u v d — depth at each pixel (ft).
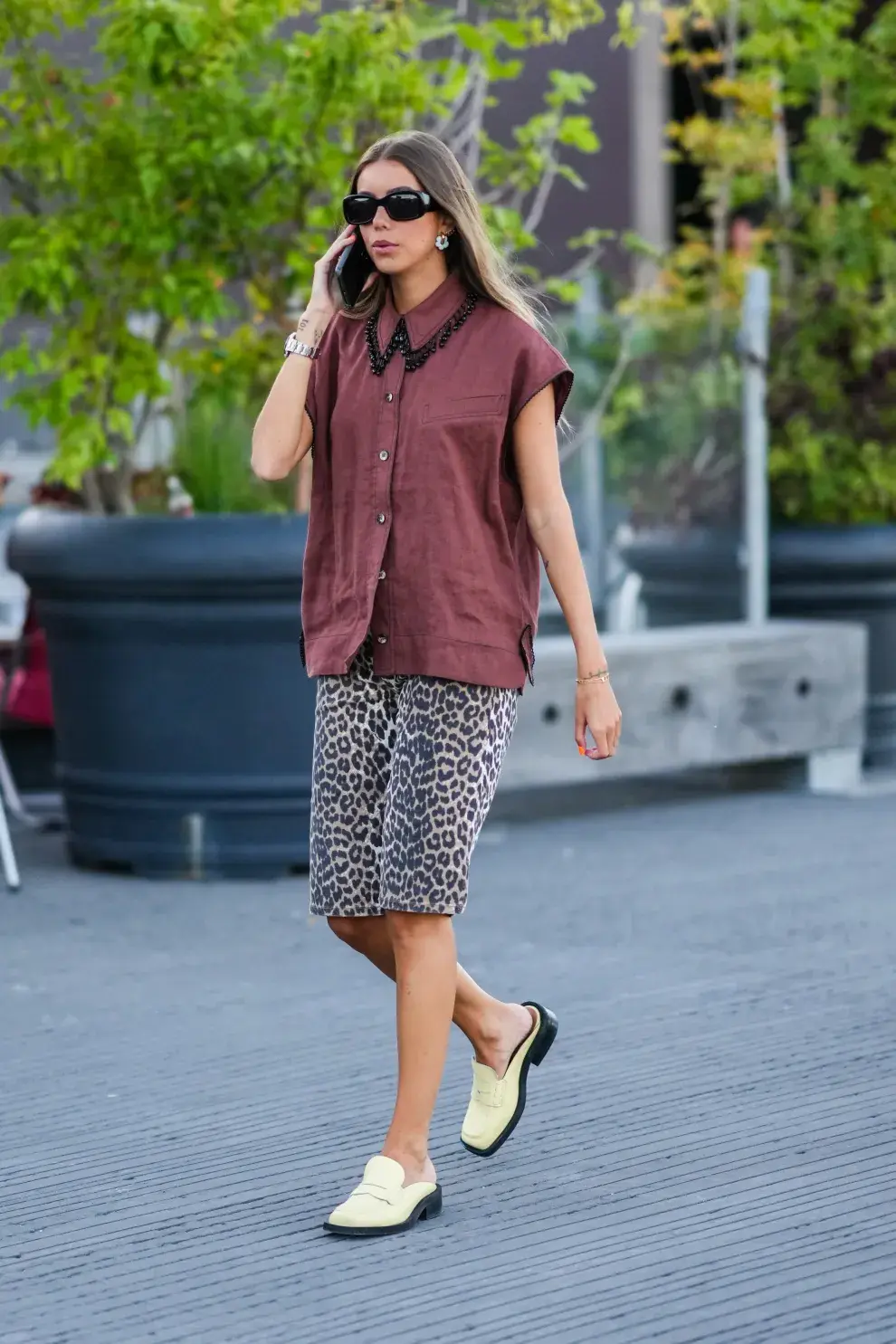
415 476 35.86
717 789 90.53
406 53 77.10
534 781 77.10
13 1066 47.14
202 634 67.56
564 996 52.75
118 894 67.51
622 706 79.66
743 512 88.33
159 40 66.95
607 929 61.11
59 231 68.49
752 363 87.97
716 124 103.50
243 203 70.13
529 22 75.15
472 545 36.04
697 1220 35.91
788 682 85.81
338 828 37.29
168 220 69.00
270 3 68.13
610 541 84.99
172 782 68.85
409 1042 36.29
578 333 84.38
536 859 73.36
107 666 68.95
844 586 92.63
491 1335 30.89
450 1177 38.60
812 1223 35.65
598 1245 34.76
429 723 35.96
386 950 38.19
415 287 36.52
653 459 85.92
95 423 69.67
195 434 72.38
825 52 99.35
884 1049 47.24
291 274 71.92
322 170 69.36
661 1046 47.73
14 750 87.66
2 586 86.38
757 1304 31.94
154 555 65.77
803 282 99.25
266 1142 41.09
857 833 78.13
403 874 35.78
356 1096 44.24
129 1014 51.85
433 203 35.86
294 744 68.74
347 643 36.35
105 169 69.87
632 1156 39.68
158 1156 40.34
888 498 95.96
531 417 36.11
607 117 119.34
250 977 55.62
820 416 97.25
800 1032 48.91
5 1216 36.91
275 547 65.87
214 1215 36.78
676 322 86.58
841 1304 31.86
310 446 38.06
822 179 100.68
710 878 69.10
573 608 36.52
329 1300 32.58
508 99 94.73
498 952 58.08
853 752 90.07
